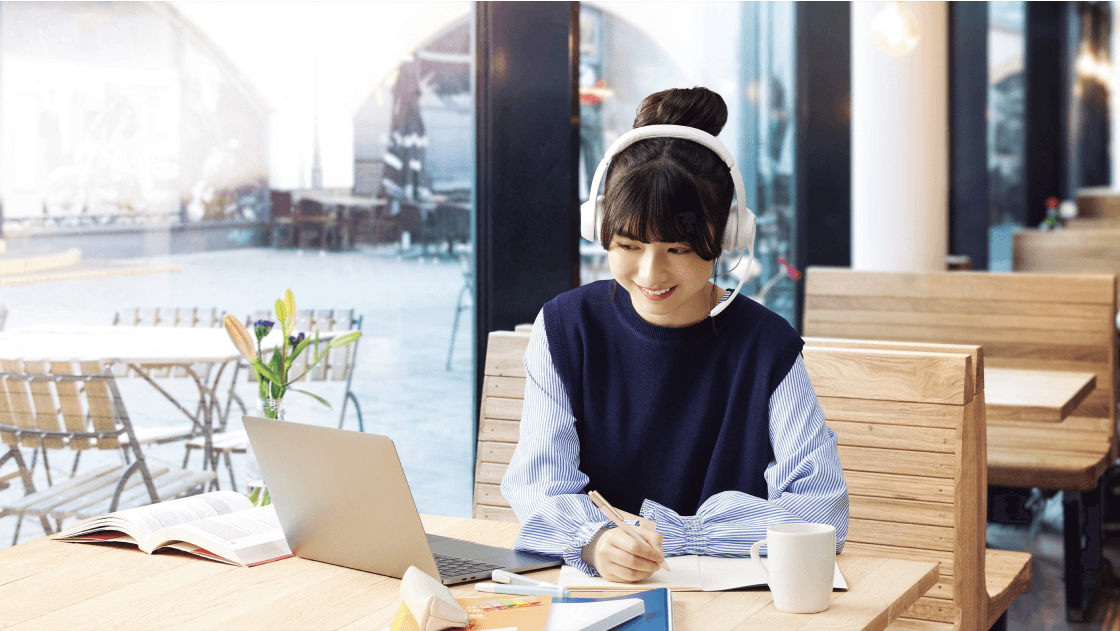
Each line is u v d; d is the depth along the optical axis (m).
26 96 2.16
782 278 4.20
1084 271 5.67
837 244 4.25
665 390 1.36
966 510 1.74
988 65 6.30
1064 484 2.68
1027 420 2.43
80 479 2.24
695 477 1.37
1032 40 7.38
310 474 1.14
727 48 3.68
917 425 1.77
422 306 2.70
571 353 1.40
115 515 1.32
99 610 1.04
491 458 2.03
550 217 2.69
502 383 2.04
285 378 1.46
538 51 2.65
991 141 6.70
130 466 2.30
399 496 1.07
